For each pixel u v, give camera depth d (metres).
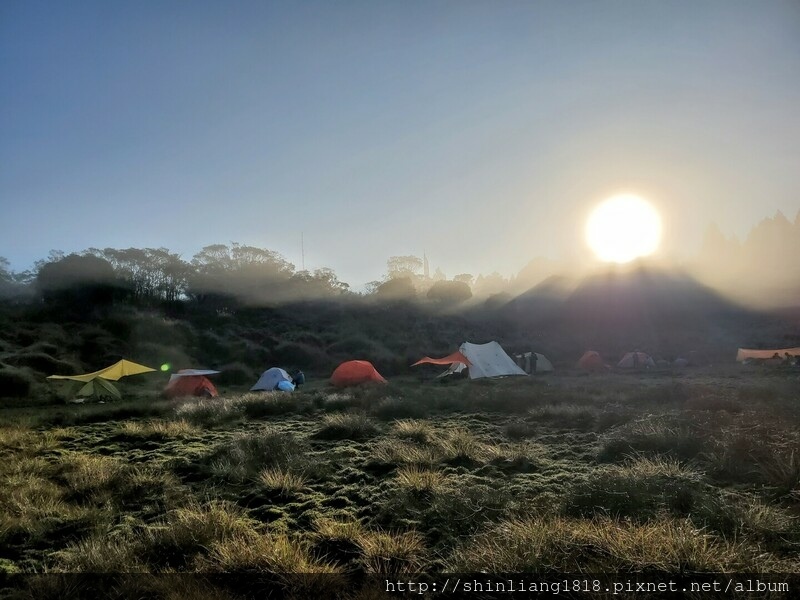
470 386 20.42
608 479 6.45
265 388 22.73
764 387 16.61
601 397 15.70
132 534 5.75
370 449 9.78
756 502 5.75
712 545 4.56
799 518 5.29
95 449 10.73
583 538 4.86
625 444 8.73
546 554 4.60
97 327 35.19
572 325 57.28
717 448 8.02
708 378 23.80
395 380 27.28
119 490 7.39
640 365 32.72
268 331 42.44
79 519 6.20
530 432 10.74
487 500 6.21
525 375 26.64
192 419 13.78
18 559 5.31
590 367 32.09
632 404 14.36
